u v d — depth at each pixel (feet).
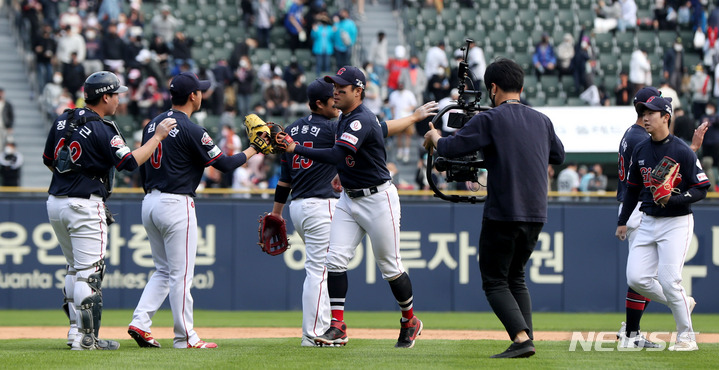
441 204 114.32
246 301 113.29
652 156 59.98
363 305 113.91
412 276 114.01
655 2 189.16
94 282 57.88
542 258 114.52
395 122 59.11
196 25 182.39
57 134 57.82
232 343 66.74
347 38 166.50
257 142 58.23
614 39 182.60
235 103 154.40
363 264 114.21
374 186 57.11
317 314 61.87
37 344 65.16
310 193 62.08
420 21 183.42
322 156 55.52
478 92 54.49
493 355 52.54
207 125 148.46
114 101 58.54
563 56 168.25
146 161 60.29
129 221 112.98
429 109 59.72
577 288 114.11
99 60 153.79
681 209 59.57
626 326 63.87
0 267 112.37
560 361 49.83
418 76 152.35
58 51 153.58
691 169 59.11
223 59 166.61
